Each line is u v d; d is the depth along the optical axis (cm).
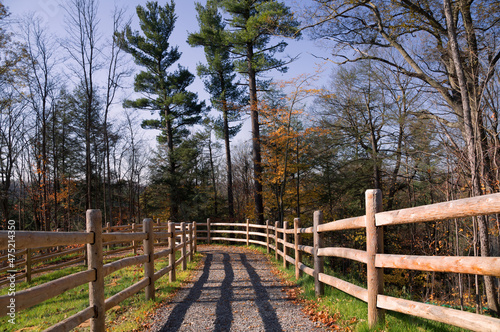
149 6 2562
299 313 477
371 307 366
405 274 1711
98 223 357
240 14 2016
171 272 742
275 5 1784
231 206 2703
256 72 2077
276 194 2084
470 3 1113
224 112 2270
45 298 260
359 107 2139
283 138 1770
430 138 1434
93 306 347
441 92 1252
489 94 954
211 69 2242
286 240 905
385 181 2162
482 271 238
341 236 2105
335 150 2178
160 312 505
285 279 755
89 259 351
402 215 317
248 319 461
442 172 1451
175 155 2738
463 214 249
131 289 471
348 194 2225
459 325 262
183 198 2928
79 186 3008
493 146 954
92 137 2780
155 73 2647
